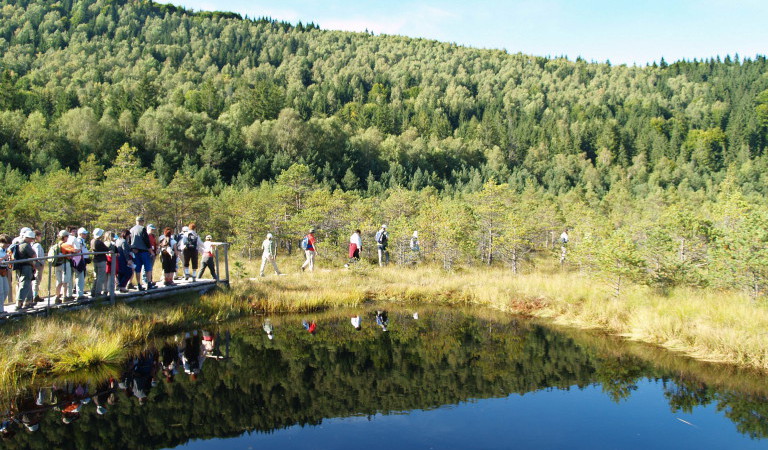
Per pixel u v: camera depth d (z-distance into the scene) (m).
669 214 16.45
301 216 27.27
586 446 5.57
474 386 7.76
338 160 93.44
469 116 177.25
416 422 6.30
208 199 40.78
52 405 6.89
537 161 118.88
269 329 11.54
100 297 10.36
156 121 77.69
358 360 9.16
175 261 12.80
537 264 23.69
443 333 11.30
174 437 5.86
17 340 8.03
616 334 11.02
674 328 10.25
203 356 9.26
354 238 18.47
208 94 118.12
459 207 29.27
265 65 195.88
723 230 14.33
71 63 154.88
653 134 133.00
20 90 105.75
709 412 6.57
